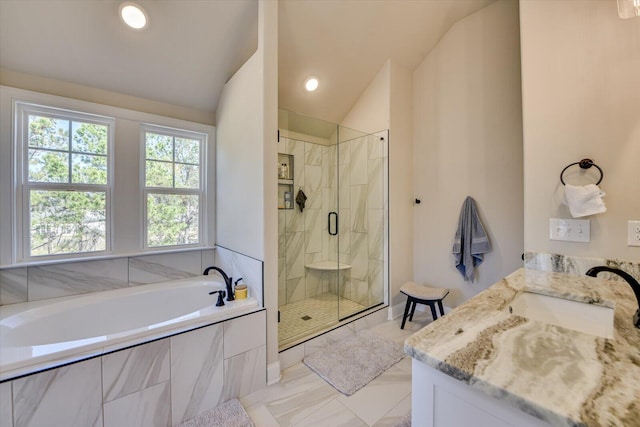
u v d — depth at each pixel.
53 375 1.22
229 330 1.72
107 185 2.28
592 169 1.45
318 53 2.58
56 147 2.08
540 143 1.60
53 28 1.81
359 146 3.14
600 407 0.51
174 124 2.54
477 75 2.67
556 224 1.55
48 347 1.31
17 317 1.72
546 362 0.67
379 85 2.99
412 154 3.18
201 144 2.79
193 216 2.75
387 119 2.92
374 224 3.07
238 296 1.97
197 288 2.42
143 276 2.41
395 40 2.73
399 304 3.07
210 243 2.79
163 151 2.57
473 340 0.78
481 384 0.61
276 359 1.96
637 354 0.70
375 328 2.77
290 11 2.19
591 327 1.17
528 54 1.63
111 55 2.04
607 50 1.41
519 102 2.44
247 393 1.80
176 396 1.53
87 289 2.17
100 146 2.25
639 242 1.34
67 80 2.06
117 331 2.11
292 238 3.12
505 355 0.70
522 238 2.45
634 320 0.91
